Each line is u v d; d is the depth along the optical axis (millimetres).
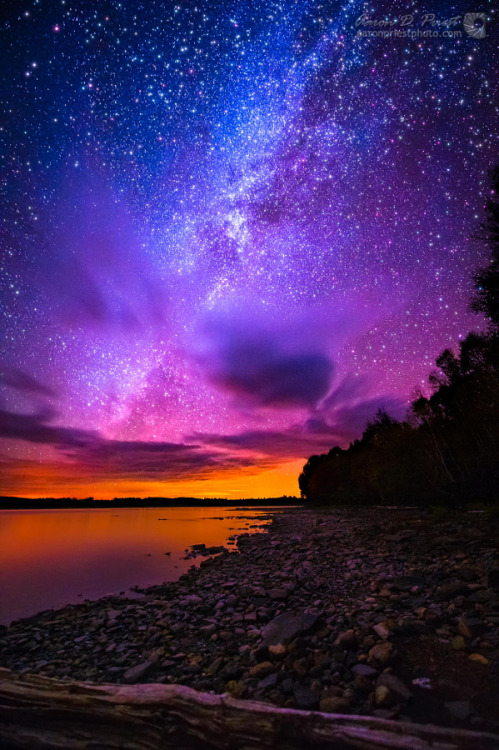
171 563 13594
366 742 2902
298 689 3857
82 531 26250
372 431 53312
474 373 24828
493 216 18422
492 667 4008
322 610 6293
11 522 36469
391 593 6699
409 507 31969
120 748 3312
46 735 3508
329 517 29484
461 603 5652
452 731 2891
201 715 3236
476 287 19203
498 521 13844
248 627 6016
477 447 27047
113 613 7227
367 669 4070
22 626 6906
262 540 17859
